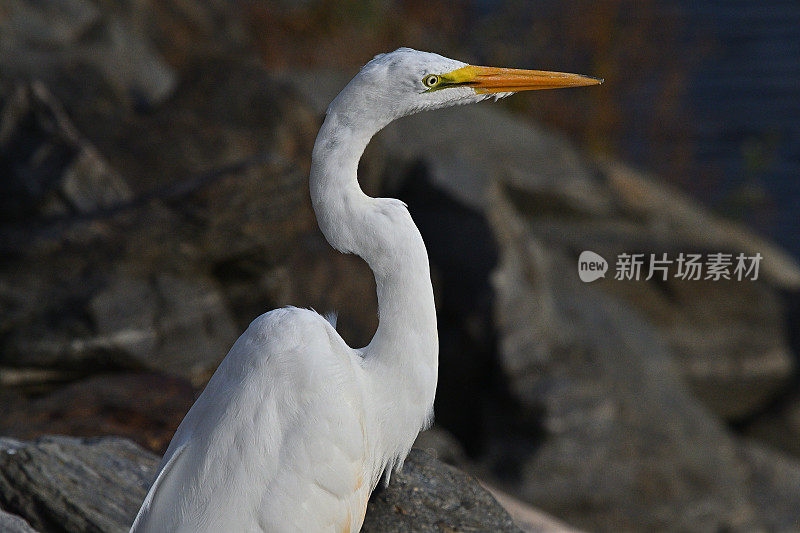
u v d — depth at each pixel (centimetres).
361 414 439
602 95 2234
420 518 502
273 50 2097
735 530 1255
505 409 1276
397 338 457
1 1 1553
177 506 397
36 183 1027
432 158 1585
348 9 2195
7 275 909
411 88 447
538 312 1359
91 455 547
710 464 1301
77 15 1659
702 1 3547
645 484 1239
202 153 1273
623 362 1366
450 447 1130
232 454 399
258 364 414
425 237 1455
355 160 455
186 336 908
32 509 501
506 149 1858
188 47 1897
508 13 2367
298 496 403
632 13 2317
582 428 1241
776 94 2936
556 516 1194
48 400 716
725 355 1580
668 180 2439
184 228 957
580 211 1792
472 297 1345
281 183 988
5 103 1080
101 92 1410
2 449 548
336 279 1189
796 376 1616
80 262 930
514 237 1469
